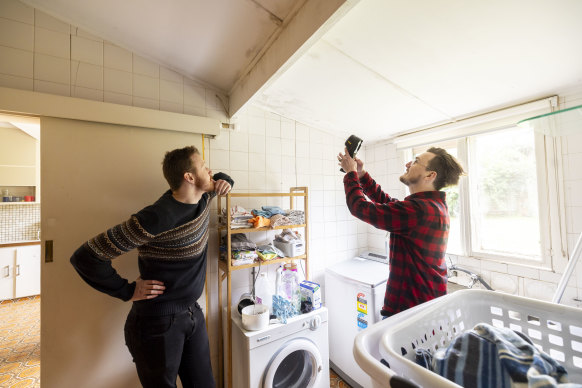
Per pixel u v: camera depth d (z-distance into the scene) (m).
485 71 1.11
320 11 0.82
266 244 1.79
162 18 1.12
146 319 0.99
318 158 2.10
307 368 1.44
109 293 0.93
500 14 0.80
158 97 1.47
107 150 1.31
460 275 1.65
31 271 2.93
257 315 1.26
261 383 1.24
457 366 0.49
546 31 0.85
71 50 1.26
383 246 2.23
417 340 0.56
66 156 1.22
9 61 1.14
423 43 0.97
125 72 1.38
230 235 1.44
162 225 0.92
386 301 0.98
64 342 1.20
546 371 0.43
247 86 1.40
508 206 1.53
